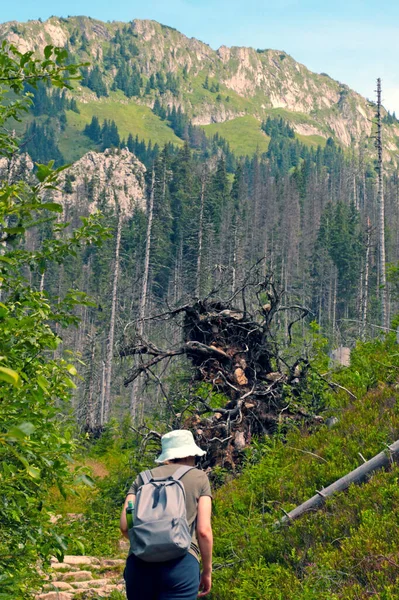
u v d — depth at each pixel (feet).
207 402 64.54
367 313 243.60
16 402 16.97
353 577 24.29
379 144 146.72
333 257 388.78
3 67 19.43
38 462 17.69
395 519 27.14
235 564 29.40
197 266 218.59
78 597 34.42
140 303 170.71
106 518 52.90
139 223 467.11
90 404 140.97
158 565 15.03
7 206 16.17
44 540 19.93
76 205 622.95
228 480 52.03
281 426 54.60
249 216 487.20
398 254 413.59
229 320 60.34
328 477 36.01
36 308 19.20
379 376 52.49
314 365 59.26
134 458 59.72
